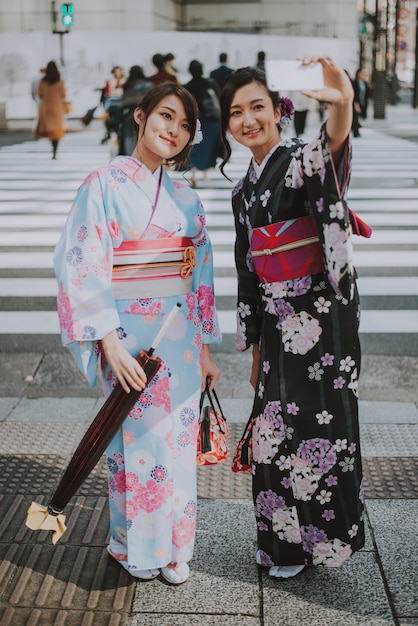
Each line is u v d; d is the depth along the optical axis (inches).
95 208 88.6
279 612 91.4
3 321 203.8
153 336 92.6
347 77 78.0
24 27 949.8
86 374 92.7
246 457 102.7
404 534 106.5
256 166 92.9
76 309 89.0
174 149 90.7
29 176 450.3
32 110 889.5
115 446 95.6
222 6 1152.2
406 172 457.1
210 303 100.1
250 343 100.7
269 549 98.6
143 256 91.1
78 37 872.3
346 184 84.0
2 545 104.4
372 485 119.9
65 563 100.8
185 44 904.9
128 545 95.3
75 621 89.7
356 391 95.0
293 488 96.0
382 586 96.0
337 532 96.3
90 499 116.4
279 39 944.9
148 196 90.3
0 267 254.5
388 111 1270.9
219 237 291.3
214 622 89.7
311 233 90.0
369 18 1310.3
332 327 91.9
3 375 170.2
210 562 102.0
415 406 150.6
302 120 640.4
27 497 117.1
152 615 91.2
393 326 197.6
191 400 96.3
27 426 141.9
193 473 97.7
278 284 92.2
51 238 293.3
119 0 940.6
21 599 93.6
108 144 633.0
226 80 91.5
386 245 277.7
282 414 94.3
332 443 93.9
